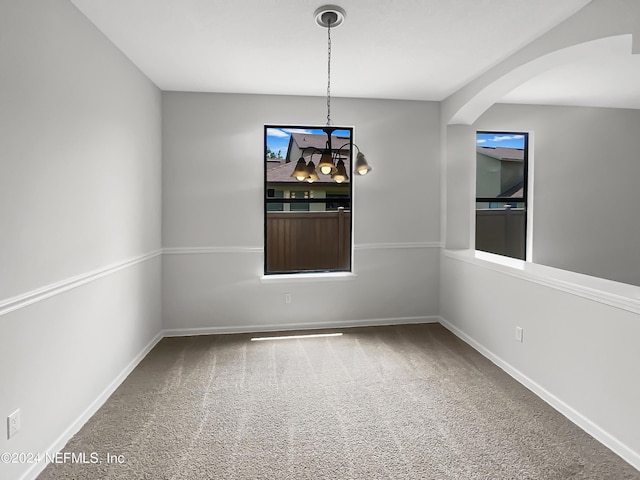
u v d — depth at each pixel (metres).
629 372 2.10
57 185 2.15
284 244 4.55
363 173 2.96
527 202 4.73
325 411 2.62
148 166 3.66
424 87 3.99
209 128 4.15
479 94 3.65
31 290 1.93
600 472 2.01
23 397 1.88
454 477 1.96
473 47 2.98
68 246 2.27
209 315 4.25
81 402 2.43
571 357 2.52
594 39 2.34
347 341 4.02
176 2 2.32
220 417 2.54
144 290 3.60
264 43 2.90
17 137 1.82
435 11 2.44
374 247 4.50
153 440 2.28
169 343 3.96
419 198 4.56
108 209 2.80
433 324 4.59
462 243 4.52
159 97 3.99
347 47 2.99
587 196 4.73
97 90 2.62
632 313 2.08
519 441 2.28
